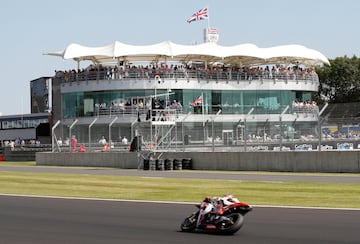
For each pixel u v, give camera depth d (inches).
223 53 3850.9
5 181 1670.8
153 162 2199.8
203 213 733.3
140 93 3575.3
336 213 895.1
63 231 757.9
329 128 2059.5
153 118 2390.5
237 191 1266.0
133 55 3767.2
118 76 3585.1
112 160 2454.5
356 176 1635.1
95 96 3644.2
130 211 962.1
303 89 4060.0
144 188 1386.6
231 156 2082.9
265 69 3961.6
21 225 815.7
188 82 3651.6
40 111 5521.7
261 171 1979.6
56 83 4284.0
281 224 791.7
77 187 1446.9
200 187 1374.3
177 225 802.2
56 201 1137.4
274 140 2153.1
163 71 3604.8
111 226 797.2
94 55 3730.3
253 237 693.9
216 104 3767.2
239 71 3858.3
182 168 2199.8
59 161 2706.7
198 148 2267.5
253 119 3725.4
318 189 1262.3
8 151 3417.8
